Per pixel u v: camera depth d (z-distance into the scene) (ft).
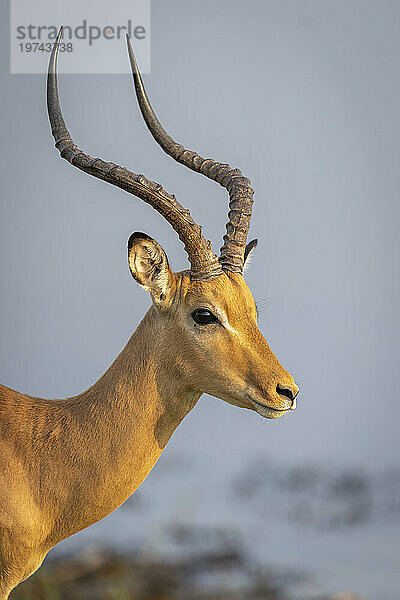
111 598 46.09
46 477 29.71
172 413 30.32
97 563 51.08
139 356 30.37
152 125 32.78
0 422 30.25
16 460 29.73
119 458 29.96
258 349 29.37
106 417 30.12
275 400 28.78
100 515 30.25
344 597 47.01
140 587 47.93
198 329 29.48
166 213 29.81
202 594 47.06
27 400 31.17
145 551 53.47
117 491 30.14
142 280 29.73
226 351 29.30
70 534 30.32
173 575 49.60
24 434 30.09
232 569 50.80
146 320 30.60
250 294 30.25
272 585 47.80
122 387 30.27
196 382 29.81
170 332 29.91
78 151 30.78
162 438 30.48
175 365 29.91
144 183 29.89
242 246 30.68
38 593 46.50
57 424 30.30
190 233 29.63
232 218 31.01
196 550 54.13
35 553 29.96
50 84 31.30
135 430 30.04
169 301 29.81
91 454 29.89
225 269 30.40
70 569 50.11
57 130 31.14
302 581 48.78
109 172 30.19
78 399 30.94
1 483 29.43
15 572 29.73
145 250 29.53
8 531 29.30
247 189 31.37
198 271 29.73
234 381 29.22
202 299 29.43
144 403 30.14
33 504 29.55
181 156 32.55
